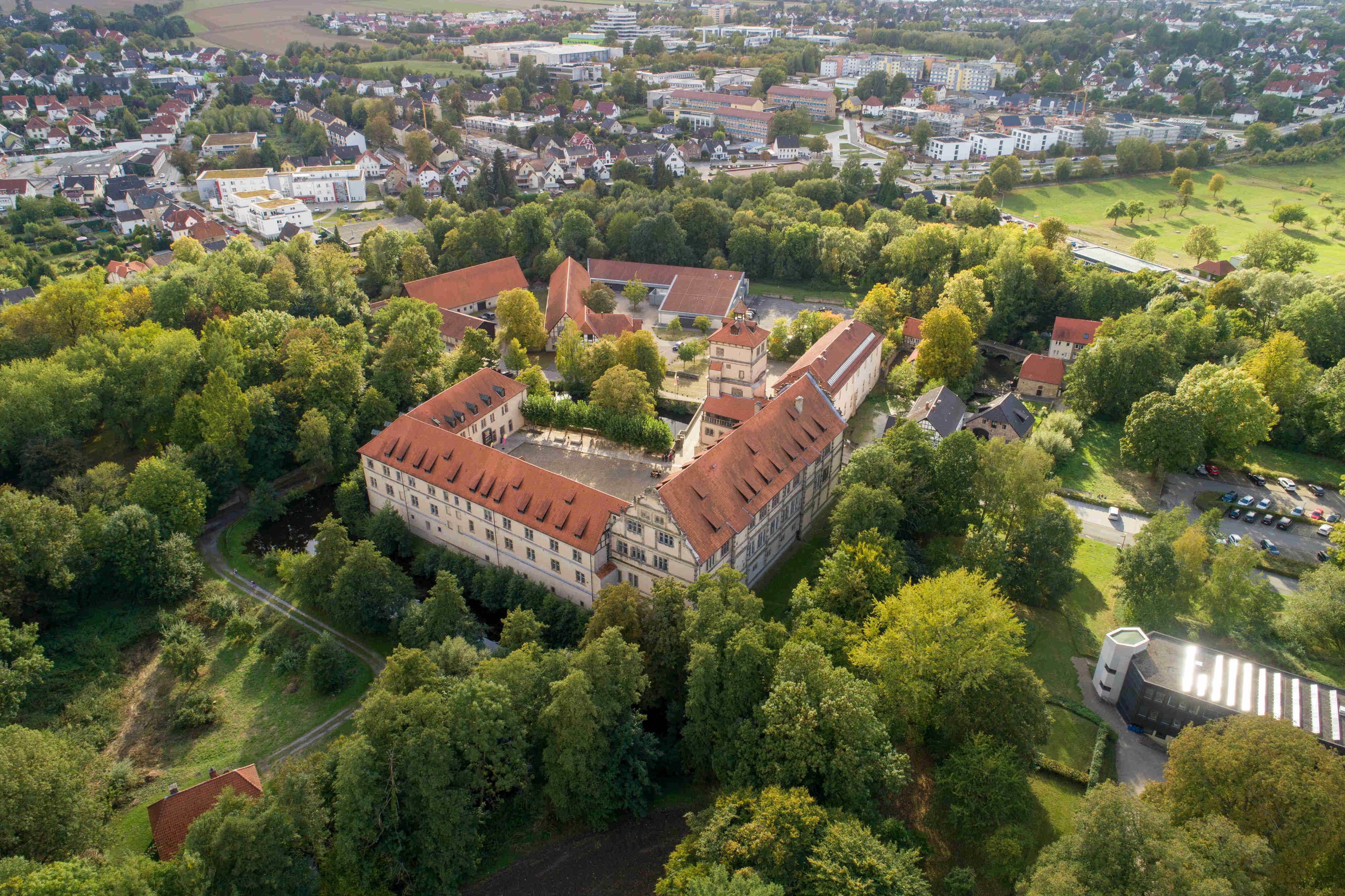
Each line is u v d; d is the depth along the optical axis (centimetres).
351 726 9050
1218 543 10600
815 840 6550
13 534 9888
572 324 16788
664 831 7875
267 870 6406
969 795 7312
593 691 7544
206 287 16225
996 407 14738
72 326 14962
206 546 12050
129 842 7606
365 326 17588
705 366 17825
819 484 12606
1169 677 8688
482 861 7619
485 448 11375
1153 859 5841
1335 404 14238
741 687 7744
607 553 10388
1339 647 9750
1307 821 6062
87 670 9650
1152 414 13188
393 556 12019
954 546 11500
